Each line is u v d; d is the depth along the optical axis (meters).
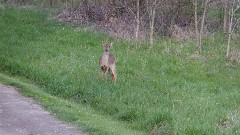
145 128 14.02
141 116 14.62
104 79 18.59
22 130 13.45
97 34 26.81
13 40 25.00
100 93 16.91
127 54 23.09
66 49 23.69
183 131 12.95
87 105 16.50
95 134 13.39
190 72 21.25
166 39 26.73
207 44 26.42
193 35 27.33
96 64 20.86
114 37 26.19
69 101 16.97
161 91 17.53
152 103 15.84
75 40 25.55
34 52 22.80
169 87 18.16
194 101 16.22
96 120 14.65
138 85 18.22
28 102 16.39
